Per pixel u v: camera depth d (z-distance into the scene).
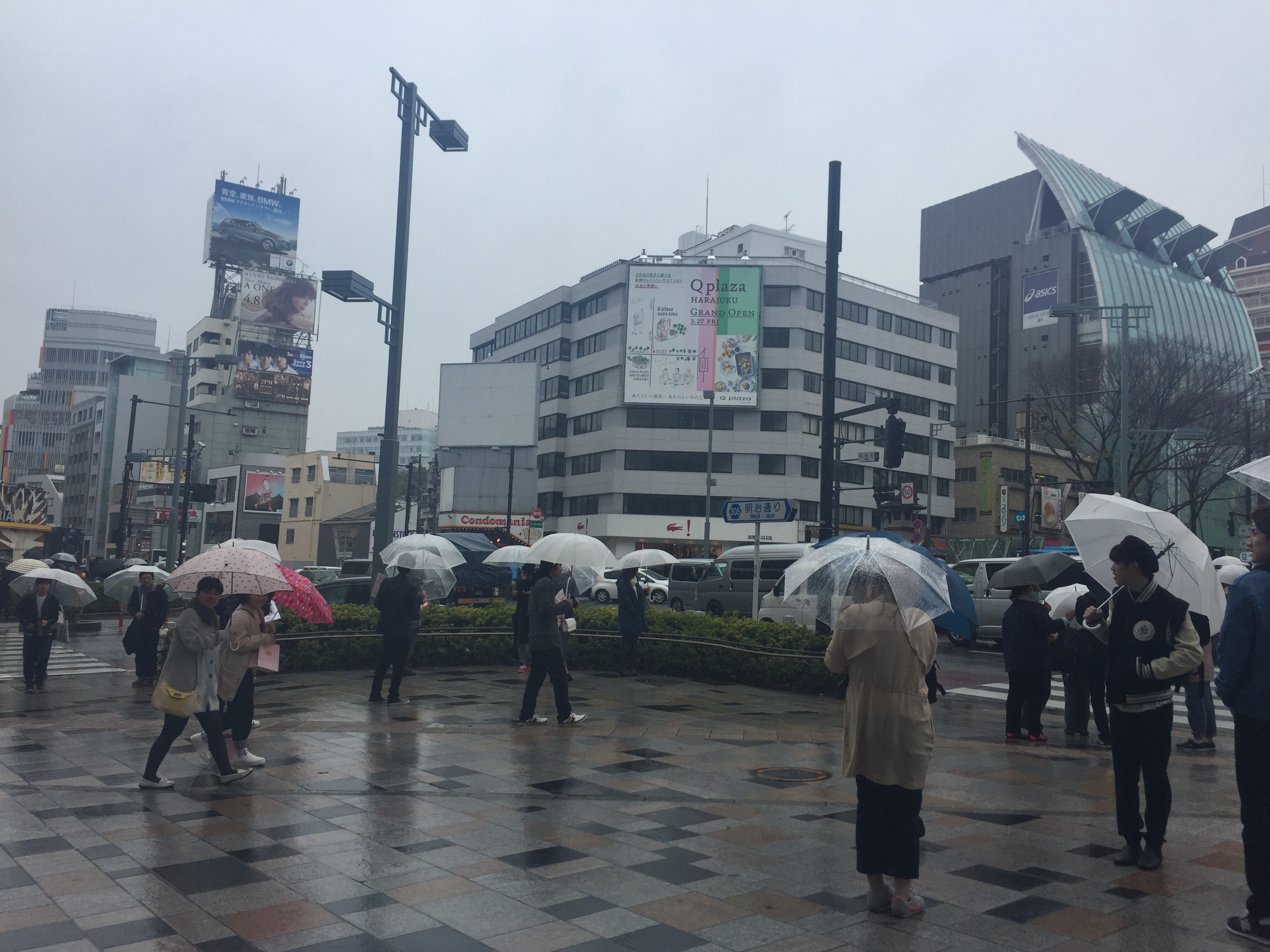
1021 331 90.06
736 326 54.97
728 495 55.09
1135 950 4.04
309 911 4.45
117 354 150.12
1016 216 93.31
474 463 52.59
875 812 4.46
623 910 4.49
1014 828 6.10
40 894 4.67
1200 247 96.50
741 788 7.09
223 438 86.19
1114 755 5.34
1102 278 83.62
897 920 4.38
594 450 58.34
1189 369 36.59
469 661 15.76
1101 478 39.44
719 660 13.81
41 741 9.00
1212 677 9.62
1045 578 9.56
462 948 4.02
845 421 57.56
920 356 62.09
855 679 4.58
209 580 7.12
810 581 4.98
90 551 91.50
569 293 62.84
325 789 6.96
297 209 91.44
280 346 88.38
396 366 15.29
